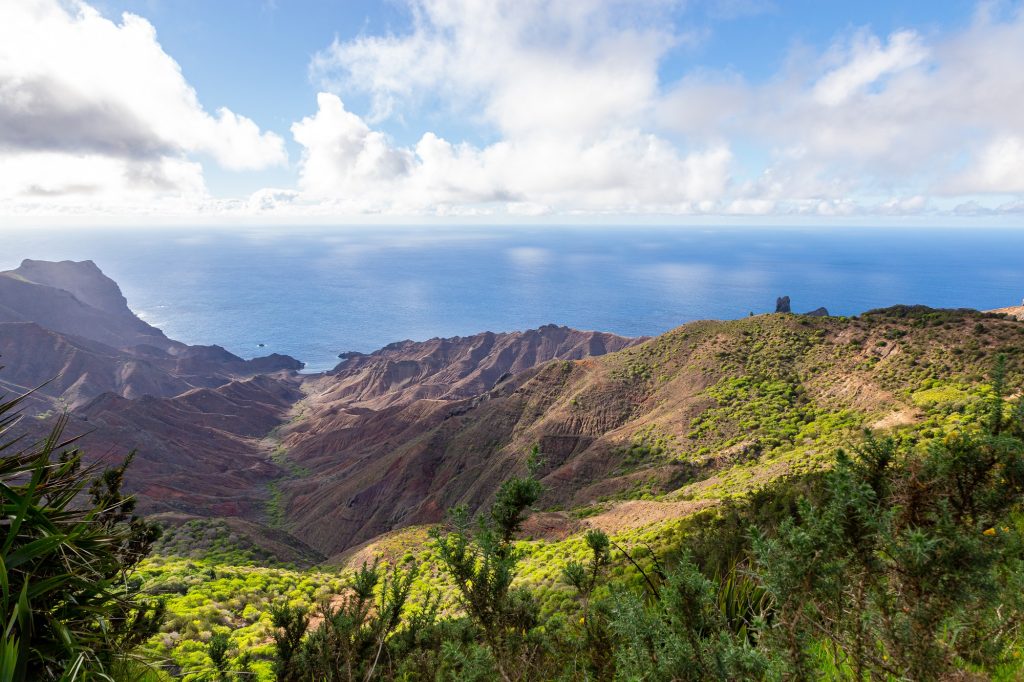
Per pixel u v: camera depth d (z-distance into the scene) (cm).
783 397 7875
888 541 205
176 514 7500
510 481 349
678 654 221
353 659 464
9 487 318
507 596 364
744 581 395
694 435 8106
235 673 630
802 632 221
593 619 317
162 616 459
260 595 3353
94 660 336
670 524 3381
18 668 284
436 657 448
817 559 220
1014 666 217
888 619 206
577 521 5206
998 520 216
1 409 340
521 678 326
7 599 277
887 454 238
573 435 10306
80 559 345
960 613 203
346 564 5706
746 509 746
